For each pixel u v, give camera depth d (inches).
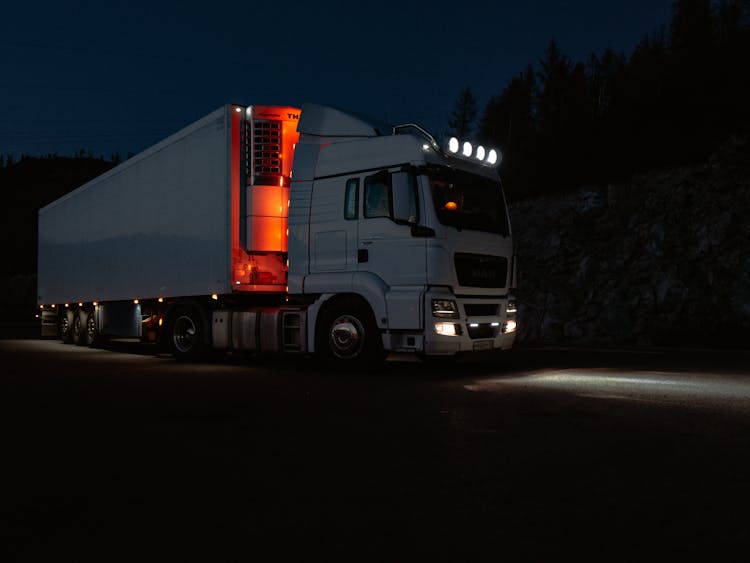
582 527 140.3
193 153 504.4
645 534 136.2
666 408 283.0
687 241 819.4
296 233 435.2
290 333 441.4
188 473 185.0
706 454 202.1
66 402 311.3
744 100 936.3
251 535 136.9
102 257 659.4
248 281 466.3
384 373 419.2
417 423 252.5
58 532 139.6
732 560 123.1
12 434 239.0
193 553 127.8
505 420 257.1
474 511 150.9
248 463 194.9
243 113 469.7
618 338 815.7
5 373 440.5
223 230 465.4
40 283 858.8
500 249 423.5
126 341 858.1
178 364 498.3
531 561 123.3
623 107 1219.2
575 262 919.0
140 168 587.8
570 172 1045.2
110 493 167.0
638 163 943.0
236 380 390.3
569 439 223.3
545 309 906.1
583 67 2517.2
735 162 824.3
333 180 421.4
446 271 382.3
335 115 430.9
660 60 2016.5
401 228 388.8
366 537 135.3
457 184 405.4
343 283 409.1
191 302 514.9
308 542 132.8
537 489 167.6
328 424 251.9
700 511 150.2
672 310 790.5
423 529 139.7
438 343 377.4
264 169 462.3
